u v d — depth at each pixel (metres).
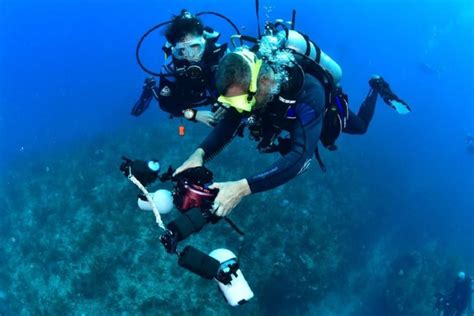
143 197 2.43
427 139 20.62
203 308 9.41
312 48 2.85
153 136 14.65
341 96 3.19
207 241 10.42
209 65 4.38
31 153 16.70
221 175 12.22
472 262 16.06
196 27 4.14
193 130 14.27
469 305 11.87
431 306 12.83
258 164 12.49
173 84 4.56
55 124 18.64
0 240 12.13
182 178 2.15
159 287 9.59
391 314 12.63
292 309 10.87
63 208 11.99
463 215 17.67
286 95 2.17
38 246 11.36
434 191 17.70
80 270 10.28
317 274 11.11
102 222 10.95
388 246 14.30
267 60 2.14
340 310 11.81
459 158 20.23
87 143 15.99
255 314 9.91
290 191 12.09
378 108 20.98
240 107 2.01
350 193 13.73
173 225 1.87
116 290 9.80
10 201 13.34
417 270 13.13
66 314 9.91
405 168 17.78
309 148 2.11
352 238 12.75
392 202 15.31
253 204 11.24
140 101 6.96
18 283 11.00
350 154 15.75
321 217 11.96
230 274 2.21
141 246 10.22
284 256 10.72
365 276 12.87
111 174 12.80
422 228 15.85
